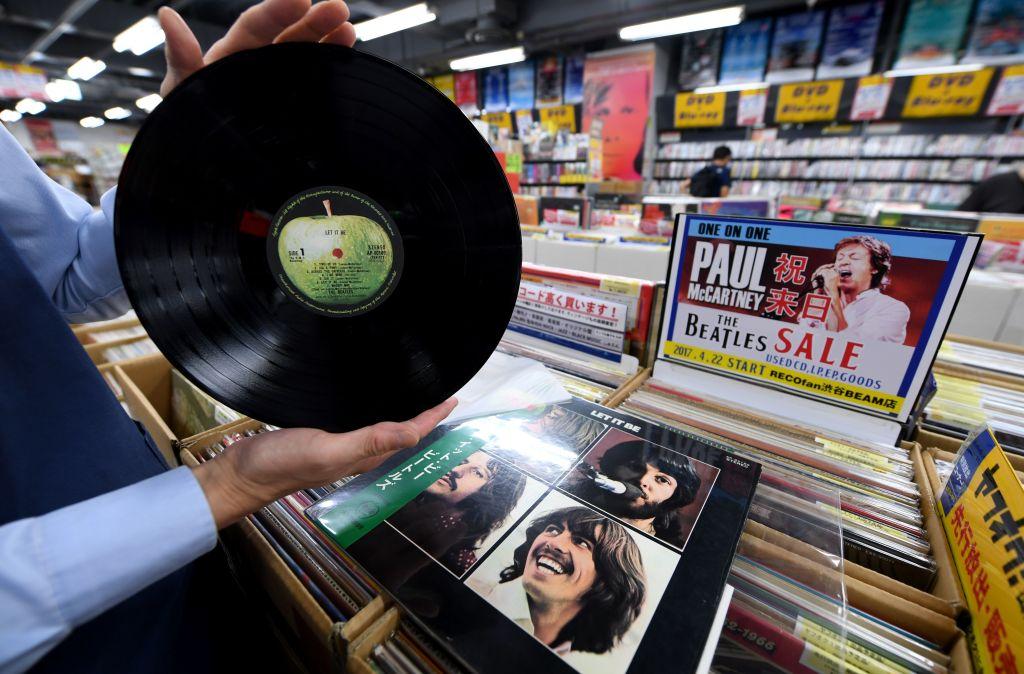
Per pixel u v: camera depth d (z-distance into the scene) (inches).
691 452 24.8
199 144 14.0
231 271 15.5
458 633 15.7
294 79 14.5
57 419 16.2
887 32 228.4
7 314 15.2
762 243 26.9
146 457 20.1
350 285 17.0
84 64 290.5
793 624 16.6
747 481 22.7
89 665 16.2
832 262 25.0
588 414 28.4
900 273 23.4
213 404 36.1
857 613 17.6
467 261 17.6
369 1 226.4
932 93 220.1
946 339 40.9
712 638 15.4
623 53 285.4
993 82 206.7
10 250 15.6
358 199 16.6
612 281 34.4
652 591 16.9
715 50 267.3
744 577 18.4
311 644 20.6
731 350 30.1
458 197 17.0
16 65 293.9
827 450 26.4
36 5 210.1
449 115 15.9
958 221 82.0
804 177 260.1
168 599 19.4
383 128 15.8
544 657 14.9
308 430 15.5
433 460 24.2
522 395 30.7
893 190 237.6
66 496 16.2
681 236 29.5
